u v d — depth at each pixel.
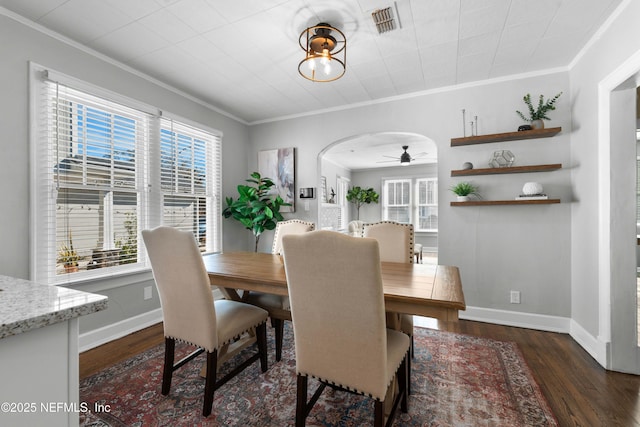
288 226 2.84
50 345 0.70
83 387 1.77
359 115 3.53
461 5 1.87
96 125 2.45
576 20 2.01
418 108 3.21
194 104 3.37
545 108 2.56
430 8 1.89
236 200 4.02
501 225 2.87
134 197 2.76
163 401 1.63
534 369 1.98
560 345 2.36
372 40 2.25
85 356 2.19
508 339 2.48
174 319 1.64
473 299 2.96
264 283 1.73
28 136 2.02
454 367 2.01
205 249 3.57
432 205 7.94
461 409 1.57
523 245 2.79
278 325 2.11
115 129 2.60
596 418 1.50
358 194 8.41
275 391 1.73
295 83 3.01
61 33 2.16
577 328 2.46
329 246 1.13
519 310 2.80
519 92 2.79
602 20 2.00
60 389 0.72
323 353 1.27
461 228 3.01
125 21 2.03
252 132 4.23
